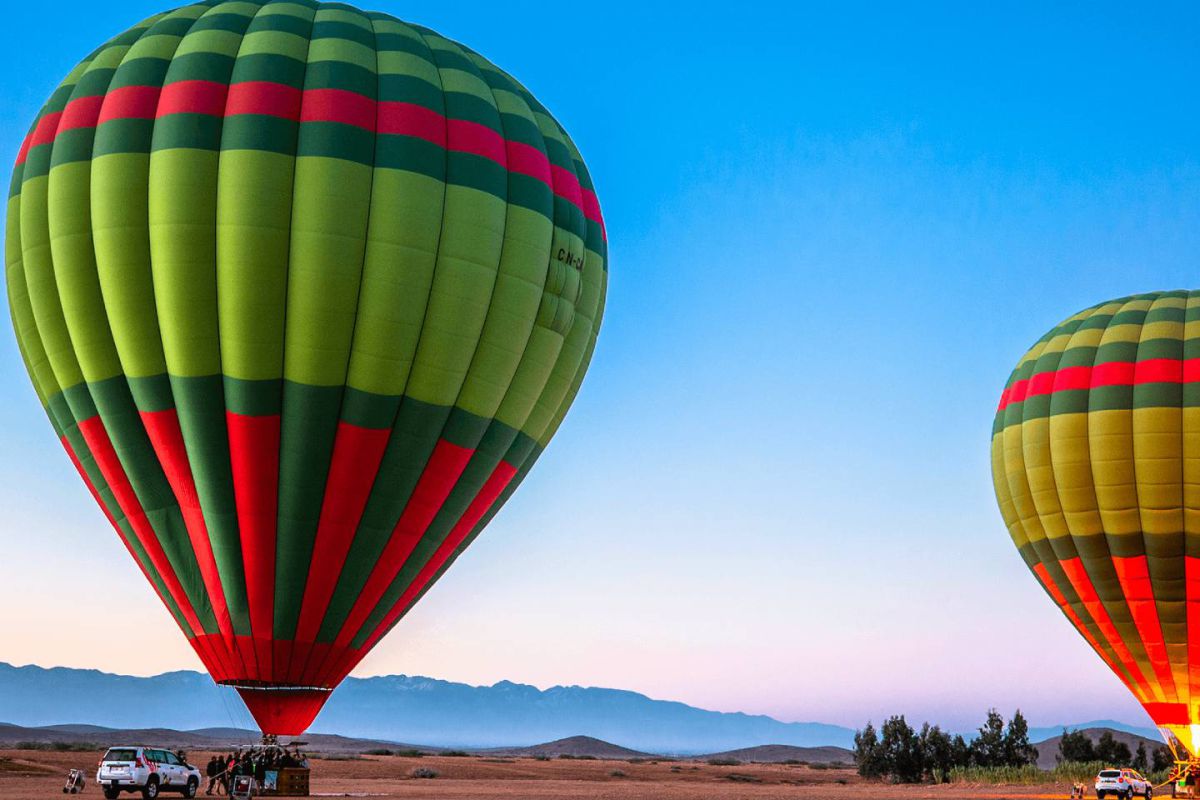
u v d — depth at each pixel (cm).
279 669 2816
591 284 3147
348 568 2808
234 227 2630
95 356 2752
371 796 3709
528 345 2942
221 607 2784
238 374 2673
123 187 2684
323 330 2667
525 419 3027
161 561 2822
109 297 2700
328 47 2820
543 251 2933
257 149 2655
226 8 2927
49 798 3312
